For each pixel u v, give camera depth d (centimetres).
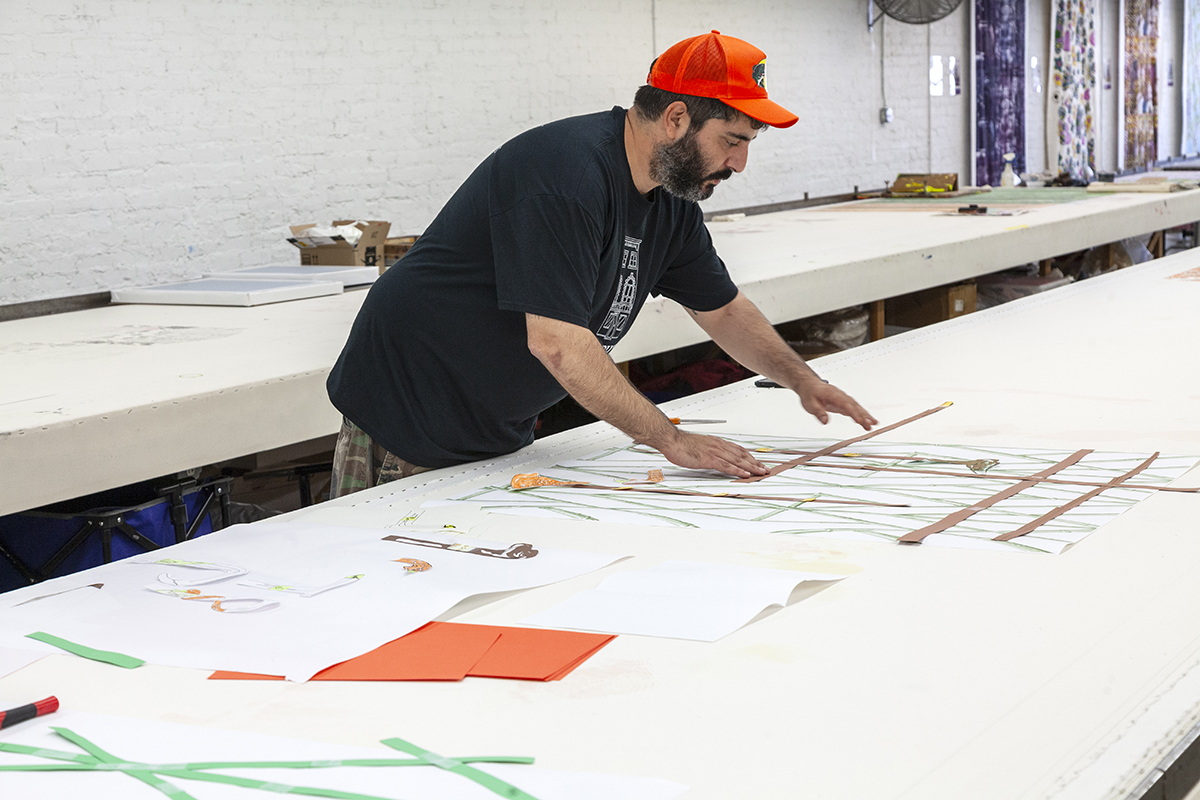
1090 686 87
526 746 81
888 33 877
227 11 465
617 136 166
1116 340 252
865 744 79
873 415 198
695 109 158
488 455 194
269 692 93
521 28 593
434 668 95
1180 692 86
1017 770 75
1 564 245
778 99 779
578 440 198
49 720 88
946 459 164
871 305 473
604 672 94
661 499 151
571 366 159
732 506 146
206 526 267
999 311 301
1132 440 169
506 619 107
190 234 463
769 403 216
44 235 414
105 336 325
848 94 845
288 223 500
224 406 240
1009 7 1027
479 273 174
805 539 129
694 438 165
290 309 368
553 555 127
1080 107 1143
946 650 96
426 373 184
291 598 114
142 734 85
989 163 1028
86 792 76
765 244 498
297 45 493
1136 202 631
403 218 550
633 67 664
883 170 894
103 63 425
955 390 213
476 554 128
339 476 202
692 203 187
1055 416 188
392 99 536
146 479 226
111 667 99
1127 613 102
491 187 163
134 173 440
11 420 208
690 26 698
